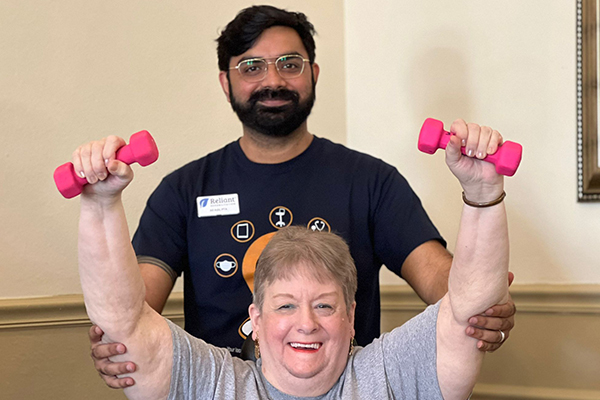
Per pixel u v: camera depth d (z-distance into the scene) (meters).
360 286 1.95
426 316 1.37
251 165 2.00
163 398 1.33
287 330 1.34
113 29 2.25
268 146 1.99
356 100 2.79
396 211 1.95
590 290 2.35
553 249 2.42
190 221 1.97
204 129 2.46
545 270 2.43
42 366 2.08
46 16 2.11
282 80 1.93
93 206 1.21
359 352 1.45
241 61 1.96
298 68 1.97
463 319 1.28
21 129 2.06
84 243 1.23
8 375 2.03
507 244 1.24
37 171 2.10
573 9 2.37
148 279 1.87
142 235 1.96
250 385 1.37
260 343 1.40
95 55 2.21
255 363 1.47
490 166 1.17
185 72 2.41
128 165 1.16
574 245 2.39
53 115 2.12
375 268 2.01
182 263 2.00
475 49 2.52
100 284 1.25
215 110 2.49
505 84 2.47
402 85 2.67
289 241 1.40
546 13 2.41
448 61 2.57
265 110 1.93
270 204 1.96
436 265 1.83
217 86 2.50
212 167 2.04
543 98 2.42
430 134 1.17
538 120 2.43
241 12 2.00
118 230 1.24
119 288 1.26
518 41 2.45
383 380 1.36
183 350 1.34
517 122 2.46
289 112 1.93
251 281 1.91
